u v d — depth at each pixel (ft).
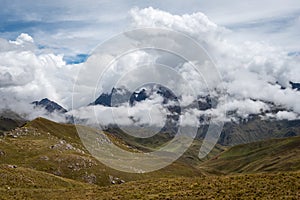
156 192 161.07
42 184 329.72
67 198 183.73
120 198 158.92
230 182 159.12
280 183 146.41
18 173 337.11
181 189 159.74
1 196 198.49
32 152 559.79
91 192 192.65
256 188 143.43
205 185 159.53
